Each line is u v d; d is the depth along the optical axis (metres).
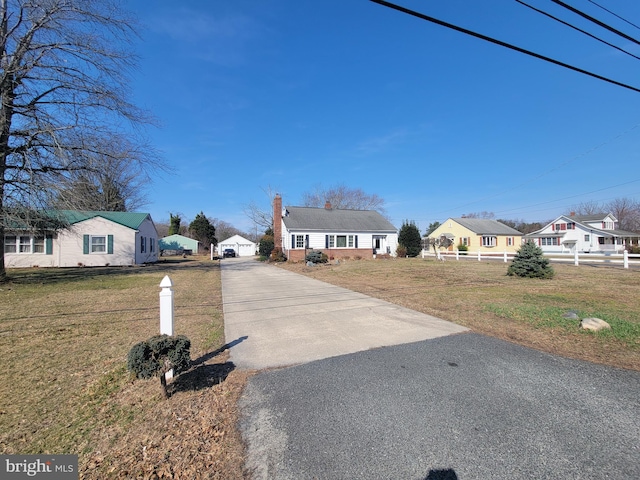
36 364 4.19
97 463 2.33
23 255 20.59
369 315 6.74
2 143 11.50
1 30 11.31
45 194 11.45
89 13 11.73
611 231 38.19
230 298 9.16
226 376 3.80
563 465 2.21
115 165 14.17
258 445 2.50
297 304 8.06
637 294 8.59
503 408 2.96
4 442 2.57
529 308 6.68
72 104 12.24
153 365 3.05
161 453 2.43
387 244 29.81
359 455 2.35
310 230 26.36
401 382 3.52
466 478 2.10
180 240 48.19
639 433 2.56
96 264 21.88
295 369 3.96
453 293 9.14
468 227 41.88
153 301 8.71
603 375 3.63
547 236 41.06
